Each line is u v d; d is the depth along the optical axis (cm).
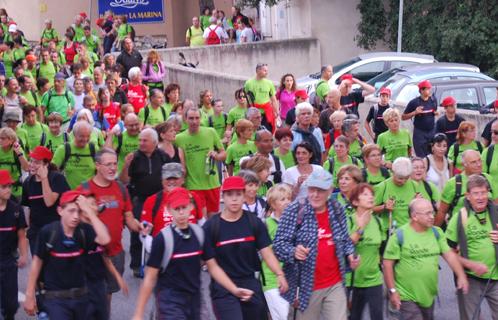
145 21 6706
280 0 5822
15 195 2341
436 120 3156
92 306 1556
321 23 5806
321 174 1527
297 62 5672
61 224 1521
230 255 1509
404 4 5591
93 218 1530
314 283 1540
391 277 1627
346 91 3206
